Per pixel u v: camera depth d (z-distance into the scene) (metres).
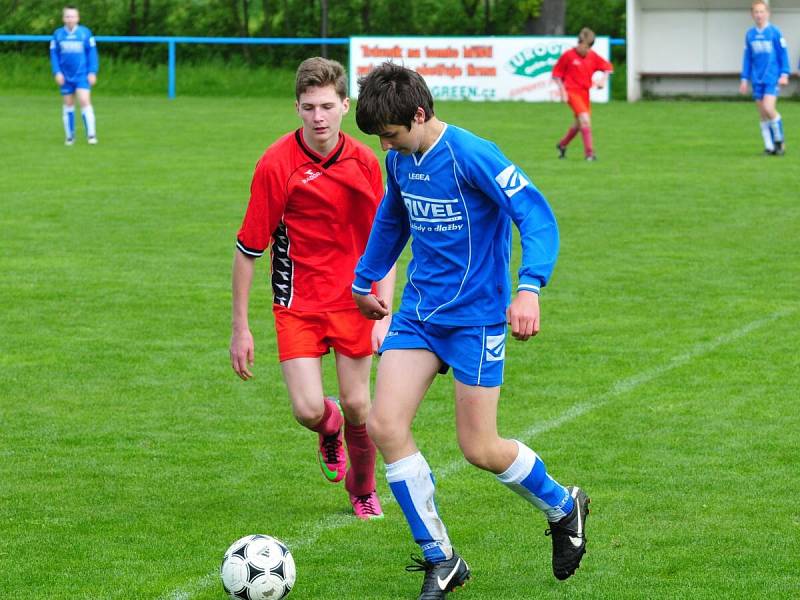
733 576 18.12
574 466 23.38
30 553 19.22
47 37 129.62
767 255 45.00
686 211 54.41
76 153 75.69
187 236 49.09
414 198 17.28
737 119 99.19
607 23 140.88
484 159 16.77
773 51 73.31
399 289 41.72
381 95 16.48
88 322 35.56
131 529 20.36
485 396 17.41
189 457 24.28
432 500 17.41
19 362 31.34
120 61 136.38
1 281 40.84
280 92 132.62
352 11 145.12
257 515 21.12
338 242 20.83
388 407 17.33
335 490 22.58
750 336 33.59
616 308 37.09
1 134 86.44
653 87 122.56
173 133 87.88
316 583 18.09
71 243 47.50
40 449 24.69
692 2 119.19
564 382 29.44
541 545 19.58
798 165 69.31
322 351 21.11
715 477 22.64
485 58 115.19
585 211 54.56
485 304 17.30
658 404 27.52
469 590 17.80
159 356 32.03
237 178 64.81
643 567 18.53
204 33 142.38
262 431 26.03
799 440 24.80
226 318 36.19
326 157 20.47
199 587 17.92
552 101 114.75
